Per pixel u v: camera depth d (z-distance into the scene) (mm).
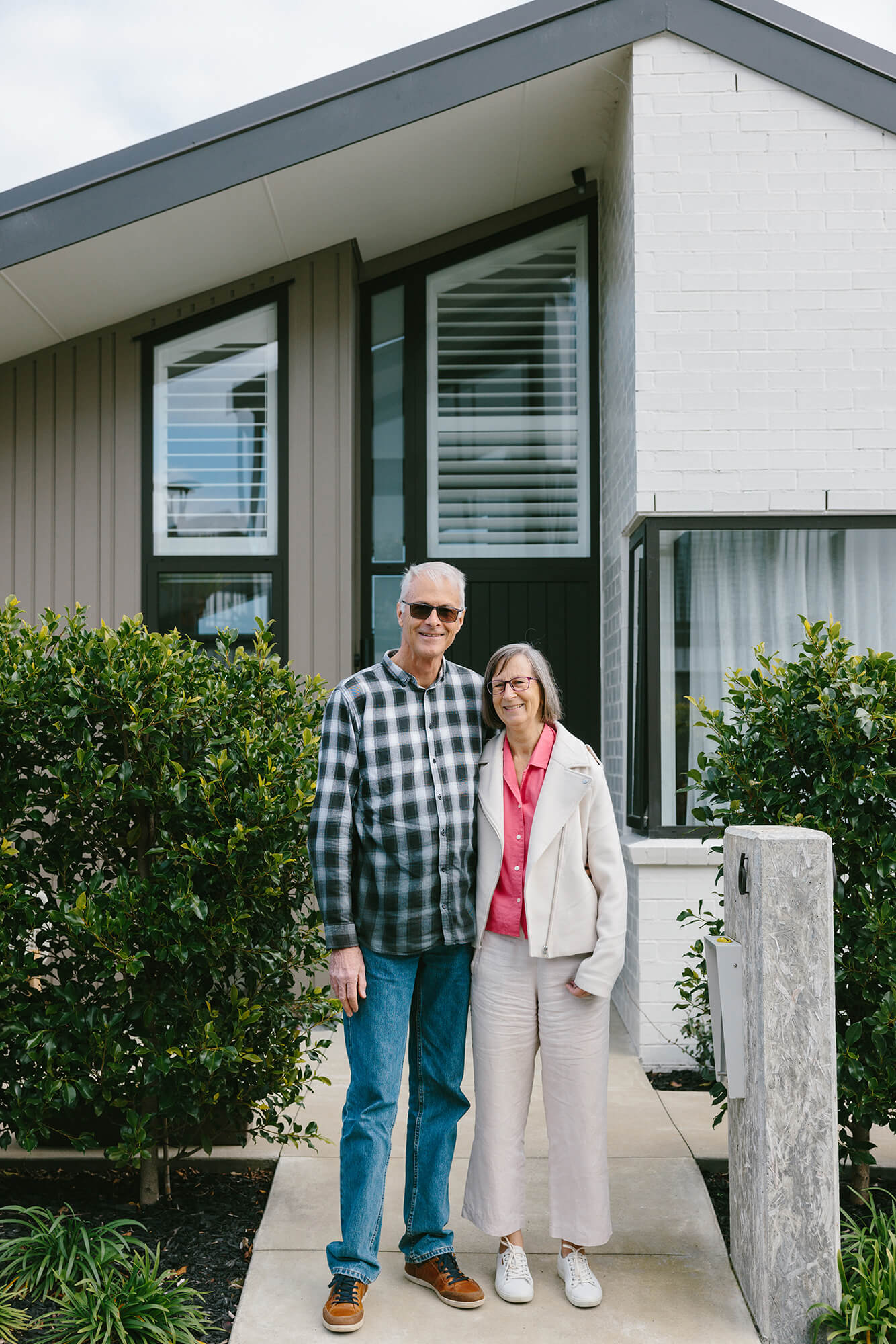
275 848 2812
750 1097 2414
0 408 5301
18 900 2779
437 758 2471
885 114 4438
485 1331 2354
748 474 4418
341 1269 2379
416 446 5734
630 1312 2428
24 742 2900
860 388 4418
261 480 5398
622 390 4879
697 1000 3348
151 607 5312
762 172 4457
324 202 4945
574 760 2500
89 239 4512
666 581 4500
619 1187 3027
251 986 2893
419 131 4664
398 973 2443
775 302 4438
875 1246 2434
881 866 2770
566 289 5816
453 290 5820
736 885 2529
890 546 4508
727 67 4484
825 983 2322
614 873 2510
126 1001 2787
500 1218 2500
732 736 3104
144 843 2992
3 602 5262
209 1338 2324
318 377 5395
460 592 2479
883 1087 2754
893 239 4434
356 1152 2396
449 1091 2545
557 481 5754
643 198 4469
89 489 5320
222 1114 3119
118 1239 2645
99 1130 3170
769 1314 2287
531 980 2527
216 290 5371
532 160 5277
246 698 3068
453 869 2451
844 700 2842
